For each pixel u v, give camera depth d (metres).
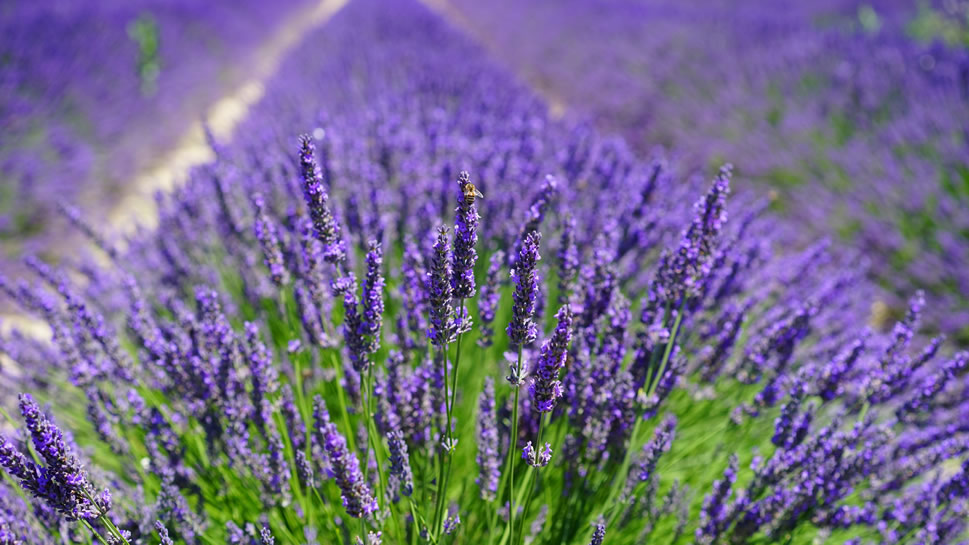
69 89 2.57
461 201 0.68
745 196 1.34
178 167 2.63
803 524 0.81
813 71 2.74
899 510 0.82
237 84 3.87
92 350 0.83
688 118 2.67
